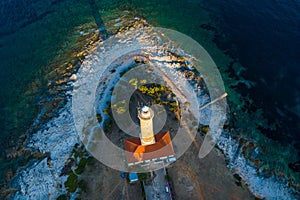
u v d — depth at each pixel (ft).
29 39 192.65
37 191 117.60
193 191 112.47
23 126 142.82
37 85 160.04
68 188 115.34
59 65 167.84
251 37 179.93
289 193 114.93
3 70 174.50
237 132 133.90
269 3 199.31
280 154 127.54
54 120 141.18
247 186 115.44
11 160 130.41
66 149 128.98
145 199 109.40
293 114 141.79
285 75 157.58
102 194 112.78
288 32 179.22
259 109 144.05
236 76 158.61
